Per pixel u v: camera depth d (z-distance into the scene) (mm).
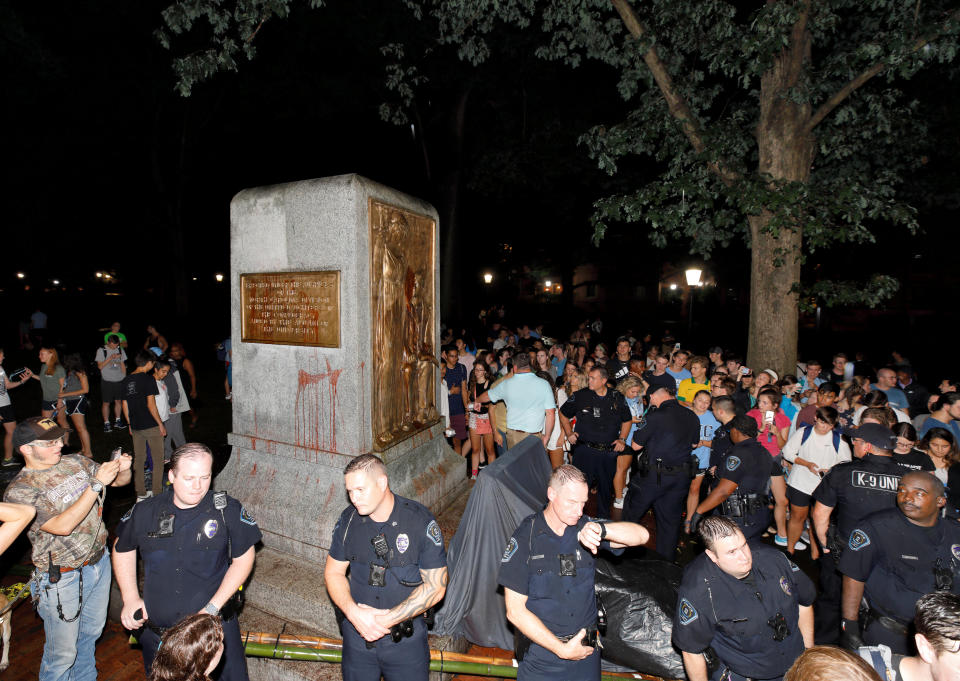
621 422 6121
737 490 4711
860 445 4121
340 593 2928
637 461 5402
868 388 6648
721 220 8398
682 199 8633
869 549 3188
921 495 3000
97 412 11594
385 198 4816
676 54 9203
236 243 5031
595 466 6113
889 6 7676
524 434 6480
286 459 4887
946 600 2057
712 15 8641
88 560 3473
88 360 19172
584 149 18547
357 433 4543
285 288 4789
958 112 11438
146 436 6414
